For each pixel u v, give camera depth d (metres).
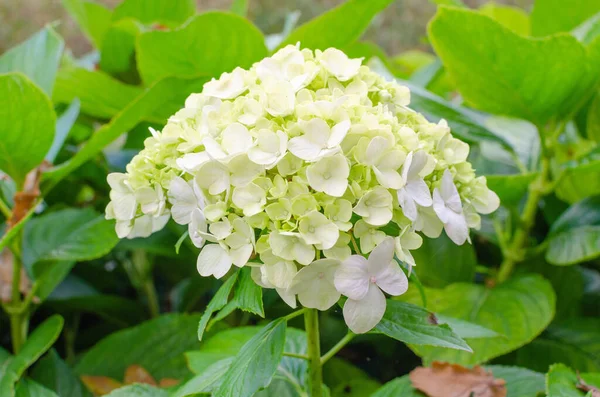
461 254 0.80
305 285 0.49
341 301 0.52
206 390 0.58
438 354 0.68
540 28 0.88
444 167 0.53
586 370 0.75
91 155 0.73
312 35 0.77
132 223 0.55
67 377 0.74
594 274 0.91
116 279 0.97
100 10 1.04
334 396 0.74
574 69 0.70
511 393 0.65
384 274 0.49
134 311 0.87
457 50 0.72
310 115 0.50
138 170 0.53
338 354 0.88
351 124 0.50
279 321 0.54
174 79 0.69
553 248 0.77
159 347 0.77
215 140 0.51
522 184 0.73
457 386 0.64
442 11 0.70
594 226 0.76
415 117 0.54
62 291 0.83
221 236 0.49
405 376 0.66
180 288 0.93
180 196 0.51
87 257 0.72
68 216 0.77
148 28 0.92
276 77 0.54
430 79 0.91
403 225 0.50
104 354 0.76
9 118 0.66
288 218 0.48
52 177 0.74
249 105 0.51
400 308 0.53
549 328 0.79
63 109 0.89
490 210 0.55
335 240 0.47
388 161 0.49
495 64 0.72
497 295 0.74
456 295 0.74
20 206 0.72
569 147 0.86
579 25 0.84
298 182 0.49
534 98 0.73
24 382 0.68
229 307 0.57
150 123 0.84
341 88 0.53
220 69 0.78
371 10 0.76
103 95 0.85
